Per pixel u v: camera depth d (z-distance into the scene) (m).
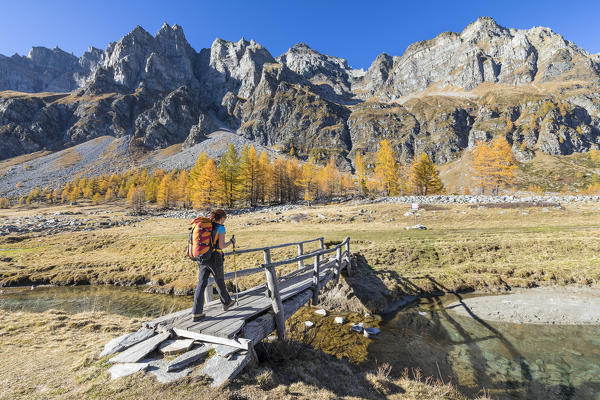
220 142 199.00
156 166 165.88
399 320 11.87
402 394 5.62
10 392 4.24
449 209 35.78
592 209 29.55
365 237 25.98
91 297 17.17
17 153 199.00
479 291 14.84
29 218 62.75
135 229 42.31
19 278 20.88
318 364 6.46
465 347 9.27
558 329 10.49
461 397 6.20
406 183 68.06
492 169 52.47
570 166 176.00
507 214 31.44
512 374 7.64
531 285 14.79
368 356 8.60
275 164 85.69
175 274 20.41
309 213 43.53
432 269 17.48
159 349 5.31
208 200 63.31
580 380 7.31
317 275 10.34
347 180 101.94
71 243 33.31
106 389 4.27
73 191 113.62
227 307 6.52
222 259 6.16
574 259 16.80
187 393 4.16
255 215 50.19
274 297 7.15
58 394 4.21
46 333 7.26
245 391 4.39
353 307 13.38
